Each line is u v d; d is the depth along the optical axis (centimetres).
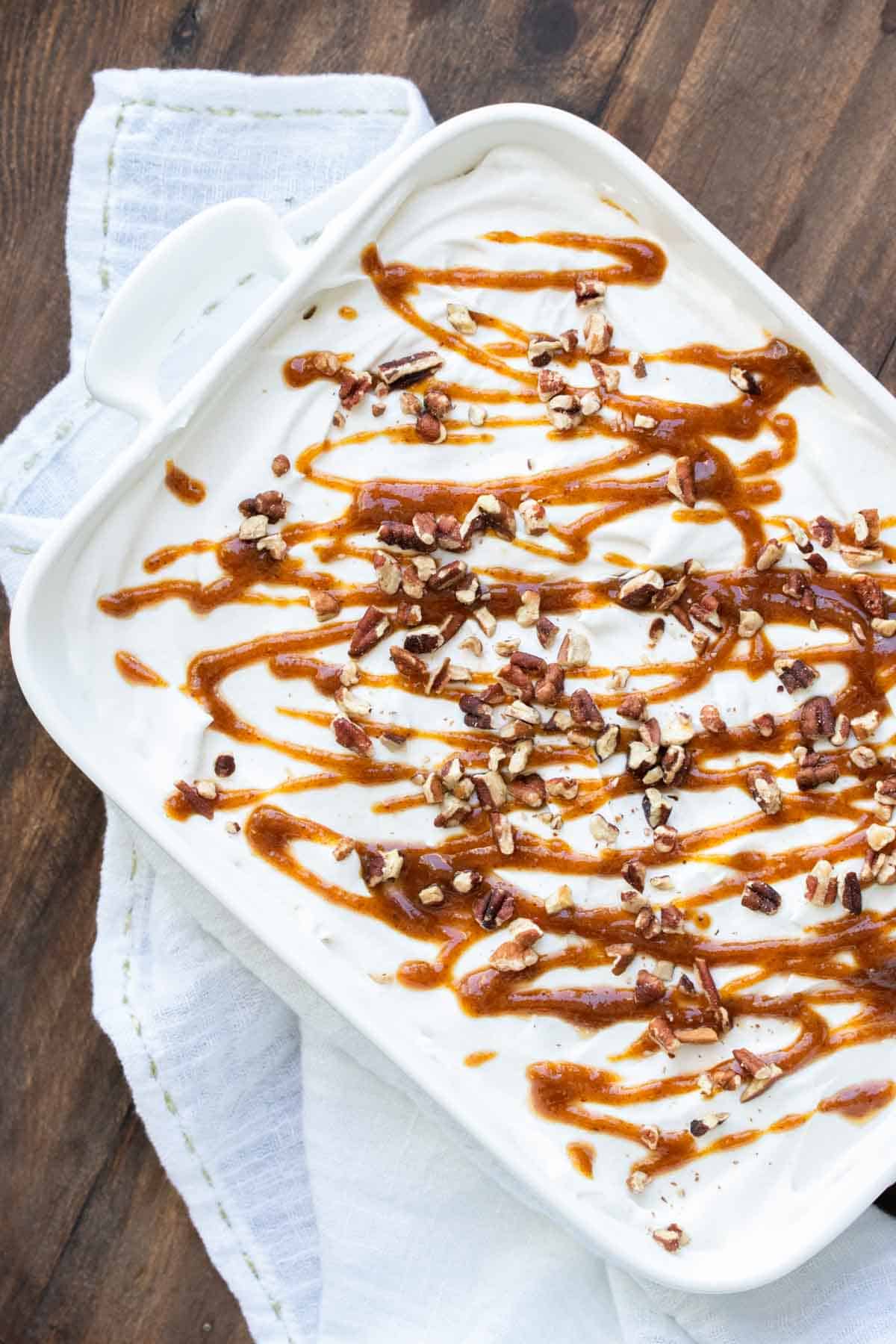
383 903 90
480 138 89
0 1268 98
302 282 88
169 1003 96
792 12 95
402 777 90
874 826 90
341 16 96
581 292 90
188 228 87
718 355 90
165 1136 96
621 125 95
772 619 90
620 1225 88
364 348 90
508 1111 89
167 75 95
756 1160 89
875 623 90
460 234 90
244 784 90
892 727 90
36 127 96
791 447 90
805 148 95
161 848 91
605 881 90
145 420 89
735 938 90
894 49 95
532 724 90
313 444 90
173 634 90
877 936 90
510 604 90
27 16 96
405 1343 95
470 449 90
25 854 97
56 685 89
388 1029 88
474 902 90
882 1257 93
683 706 90
